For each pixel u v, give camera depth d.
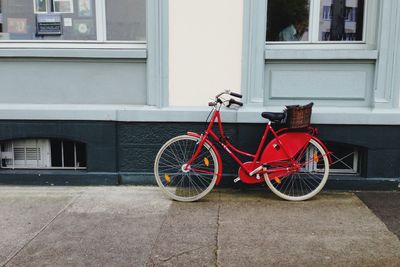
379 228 4.02
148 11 4.95
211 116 4.98
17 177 5.23
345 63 4.95
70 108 5.11
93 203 4.66
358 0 5.05
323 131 4.99
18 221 4.21
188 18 4.92
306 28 5.09
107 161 5.18
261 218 4.26
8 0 5.23
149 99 5.09
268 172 4.70
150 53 5.00
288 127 4.57
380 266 3.35
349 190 5.05
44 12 5.22
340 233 3.92
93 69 5.12
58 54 5.05
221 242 3.76
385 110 4.93
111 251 3.62
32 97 5.19
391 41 4.84
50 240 3.81
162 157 5.06
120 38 5.21
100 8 5.14
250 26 4.87
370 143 4.98
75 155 5.34
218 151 5.04
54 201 4.72
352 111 4.93
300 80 5.01
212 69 4.99
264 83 5.05
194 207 4.55
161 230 4.00
